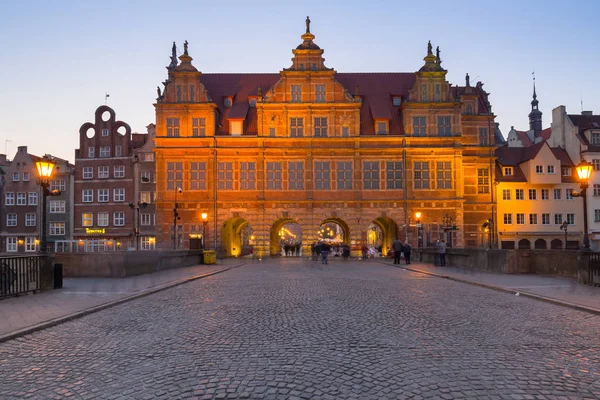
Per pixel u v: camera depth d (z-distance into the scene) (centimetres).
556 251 2292
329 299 1550
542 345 894
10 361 809
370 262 4141
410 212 5162
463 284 2038
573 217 5669
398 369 736
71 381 696
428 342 916
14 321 1125
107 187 5994
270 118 5166
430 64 5309
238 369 741
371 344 900
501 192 5612
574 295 1543
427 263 3844
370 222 5150
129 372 736
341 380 684
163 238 5134
